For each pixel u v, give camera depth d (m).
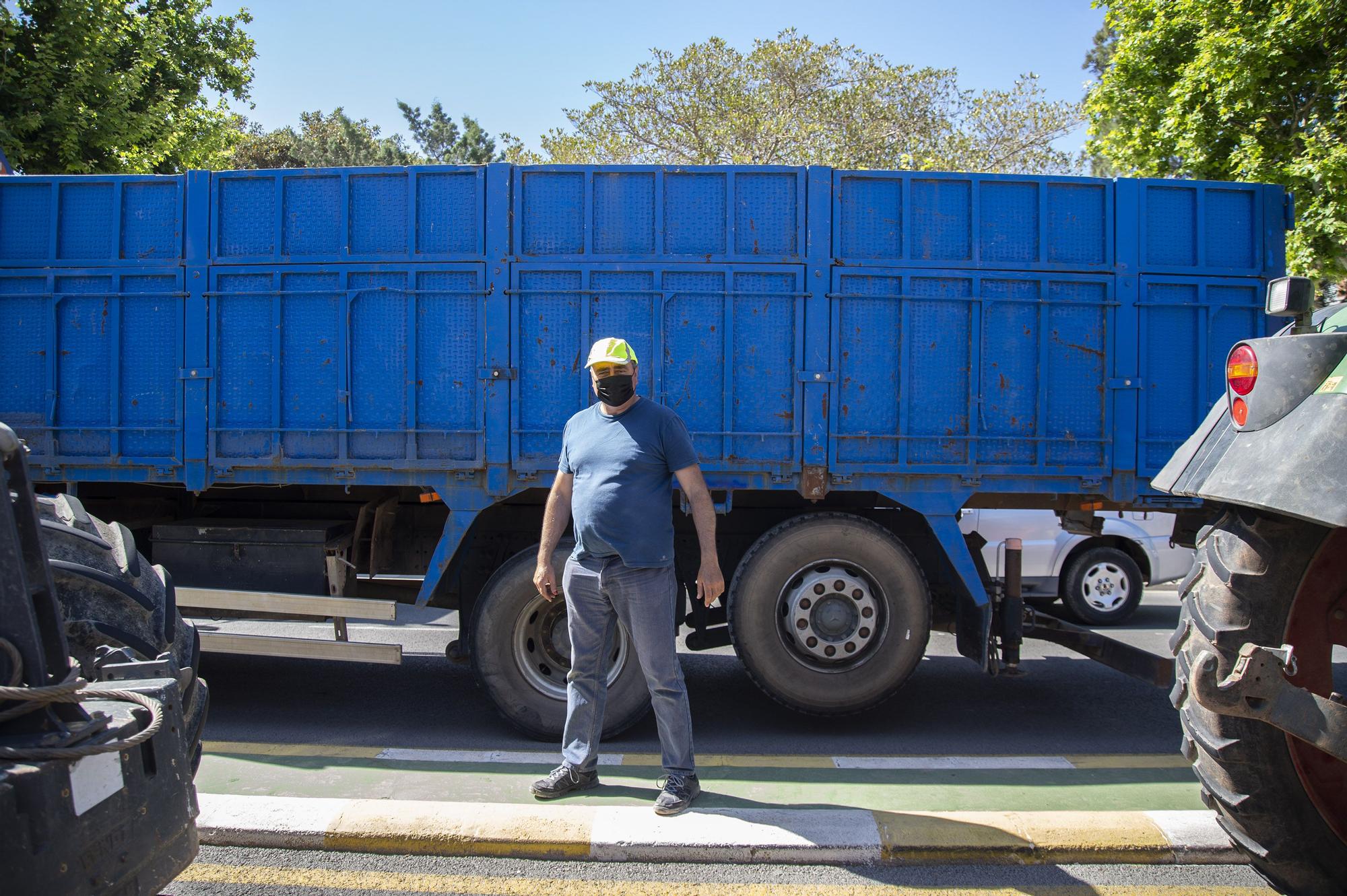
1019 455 5.09
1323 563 2.88
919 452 5.05
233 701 5.74
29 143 13.91
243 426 5.14
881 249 5.05
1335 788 2.94
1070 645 5.54
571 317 5.02
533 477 5.02
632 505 3.85
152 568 3.40
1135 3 11.29
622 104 22.42
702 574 3.91
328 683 6.19
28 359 5.24
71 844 2.07
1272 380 2.79
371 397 5.09
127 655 2.63
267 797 3.87
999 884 3.38
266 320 5.14
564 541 4.87
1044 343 5.07
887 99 22.41
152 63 15.28
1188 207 5.16
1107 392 5.09
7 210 5.26
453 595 5.38
